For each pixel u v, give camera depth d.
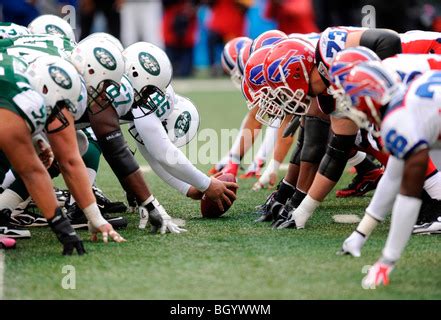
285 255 16.62
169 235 18.47
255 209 21.53
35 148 17.00
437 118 14.40
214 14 59.91
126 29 60.00
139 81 18.36
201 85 56.66
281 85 17.70
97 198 21.02
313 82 17.66
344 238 18.02
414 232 18.45
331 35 17.20
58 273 15.69
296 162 19.56
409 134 14.14
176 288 14.80
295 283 14.93
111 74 17.36
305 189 19.06
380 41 17.00
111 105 18.12
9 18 45.12
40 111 15.96
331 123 17.98
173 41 59.66
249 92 18.66
